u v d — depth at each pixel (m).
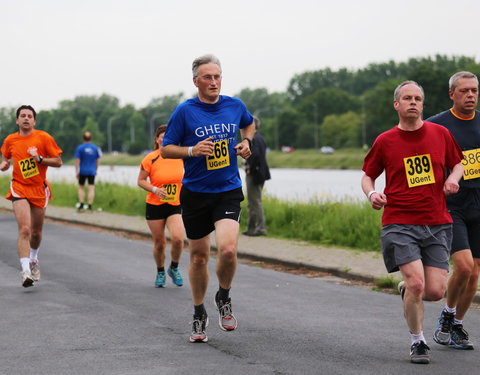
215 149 7.18
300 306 9.42
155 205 10.80
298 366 6.43
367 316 8.77
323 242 15.96
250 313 8.95
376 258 13.58
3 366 6.51
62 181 35.69
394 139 6.70
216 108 7.27
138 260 13.89
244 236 17.33
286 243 15.98
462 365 6.46
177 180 10.74
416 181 6.62
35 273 11.14
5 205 28.80
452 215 7.09
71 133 182.12
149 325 8.23
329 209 18.20
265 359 6.70
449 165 6.83
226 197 7.23
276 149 152.38
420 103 6.62
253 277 11.99
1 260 13.79
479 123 7.21
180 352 6.98
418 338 6.57
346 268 12.30
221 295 7.36
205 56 7.23
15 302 9.64
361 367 6.39
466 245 7.04
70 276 11.90
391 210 6.68
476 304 9.58
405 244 6.53
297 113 166.12
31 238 11.09
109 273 12.25
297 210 18.52
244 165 17.31
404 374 6.14
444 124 7.21
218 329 8.05
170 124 7.22
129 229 19.11
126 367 6.45
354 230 15.98
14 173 10.79
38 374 6.24
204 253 7.36
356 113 160.50
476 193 7.12
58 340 7.50
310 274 12.48
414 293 6.46
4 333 7.84
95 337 7.64
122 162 147.12
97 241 17.08
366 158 6.84
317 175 64.56
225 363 6.55
